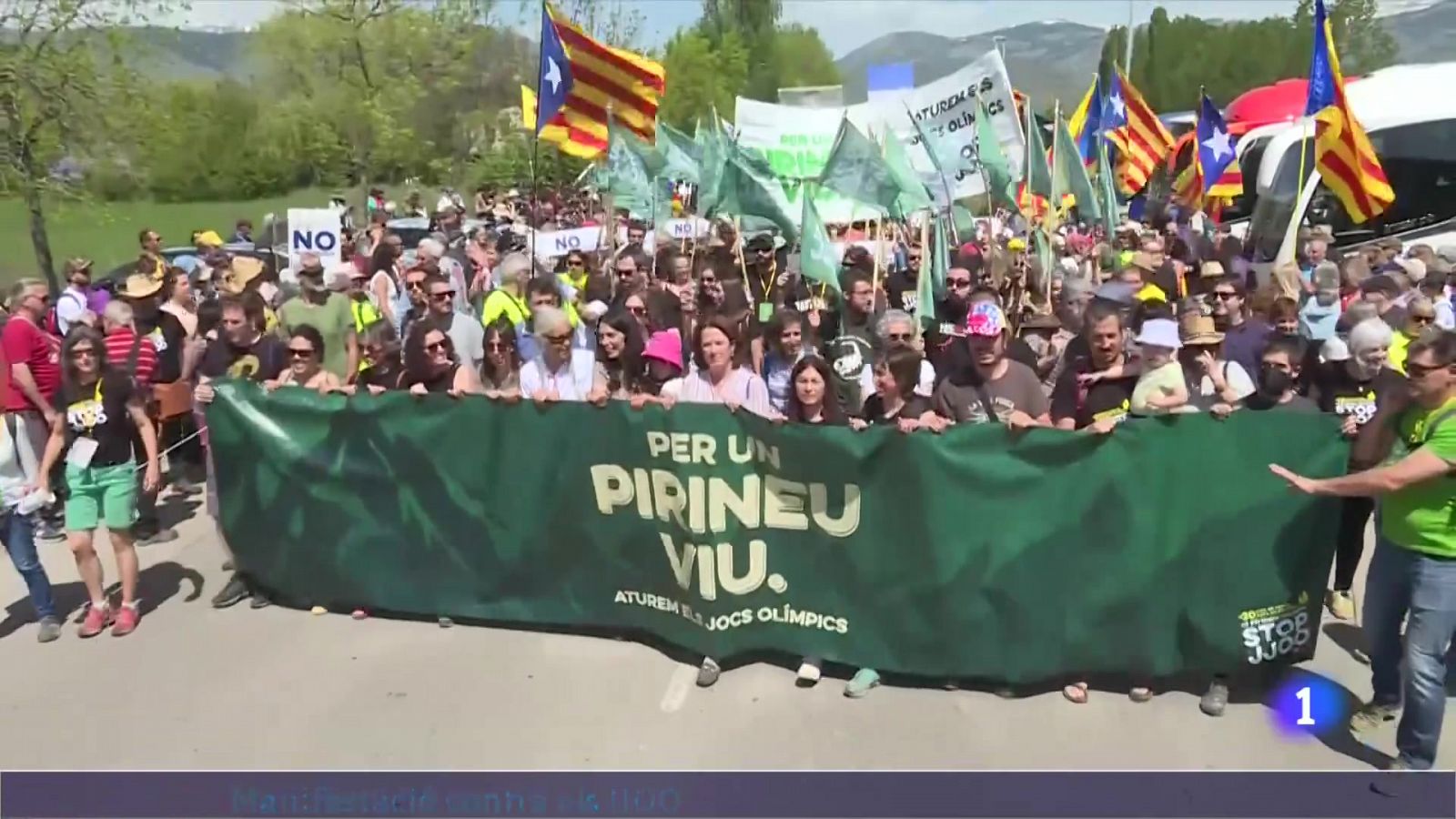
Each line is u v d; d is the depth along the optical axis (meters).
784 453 5.39
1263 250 16.23
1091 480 5.12
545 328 6.36
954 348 6.56
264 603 6.70
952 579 5.27
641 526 5.82
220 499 6.65
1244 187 19.33
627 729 5.16
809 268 8.05
